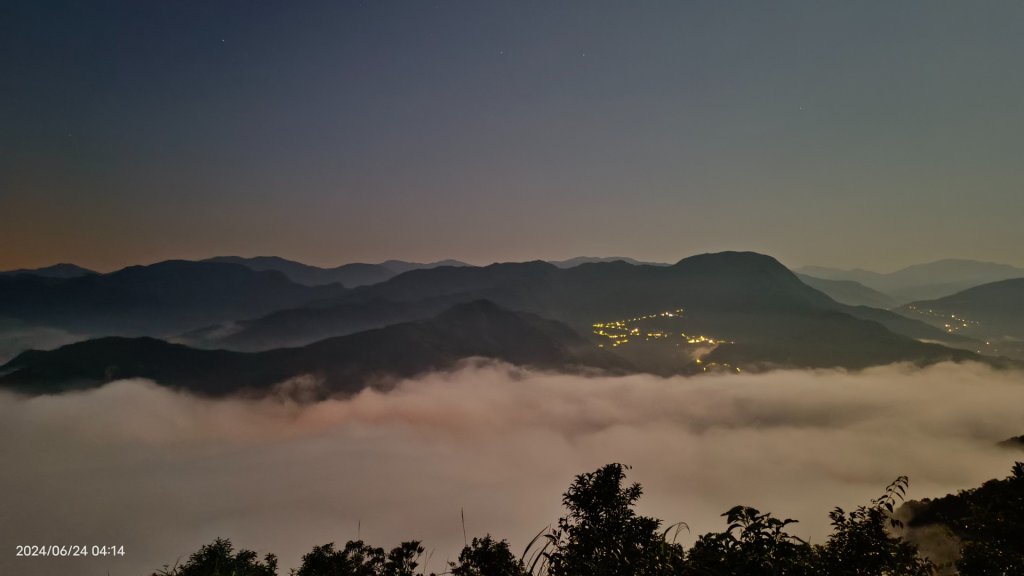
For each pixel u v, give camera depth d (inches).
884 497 140.9
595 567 150.1
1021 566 139.9
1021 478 156.3
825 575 130.6
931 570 137.0
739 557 127.4
